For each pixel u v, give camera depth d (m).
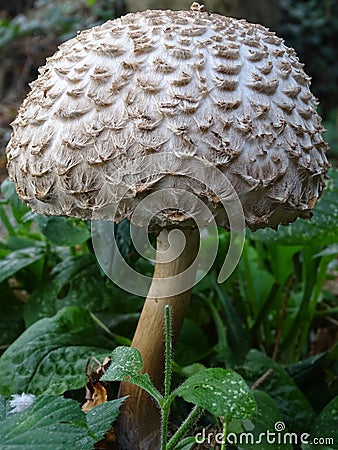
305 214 0.22
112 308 0.30
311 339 0.39
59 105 0.21
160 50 0.20
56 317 0.27
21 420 0.16
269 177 0.20
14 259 0.30
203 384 0.17
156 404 0.24
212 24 0.22
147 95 0.20
